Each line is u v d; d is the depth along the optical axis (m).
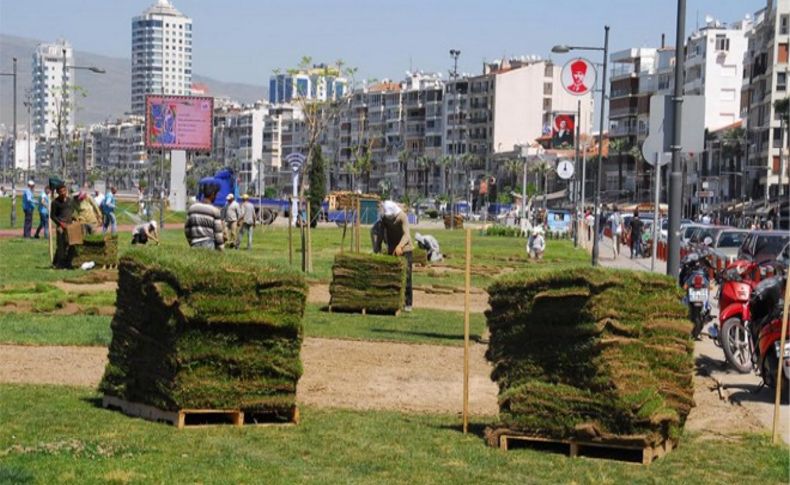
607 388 10.01
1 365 14.70
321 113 81.19
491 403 13.21
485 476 9.20
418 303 27.58
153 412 11.12
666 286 10.61
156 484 8.27
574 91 37.97
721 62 148.75
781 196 101.44
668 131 19.75
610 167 159.75
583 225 73.56
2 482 7.96
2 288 25.27
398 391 13.89
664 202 124.69
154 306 11.03
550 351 10.30
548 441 10.28
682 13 19.78
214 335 10.90
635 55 163.75
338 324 21.50
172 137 79.19
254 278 10.93
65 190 32.12
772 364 14.39
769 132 116.38
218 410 10.92
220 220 17.89
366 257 23.83
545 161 143.75
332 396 13.32
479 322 22.89
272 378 11.09
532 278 10.34
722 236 43.00
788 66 115.81
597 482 9.19
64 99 108.44
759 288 15.67
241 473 8.77
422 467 9.43
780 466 10.04
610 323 10.09
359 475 9.06
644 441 9.96
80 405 11.80
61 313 21.31
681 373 10.73
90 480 8.27
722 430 11.96
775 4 116.56
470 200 172.50
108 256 32.44
